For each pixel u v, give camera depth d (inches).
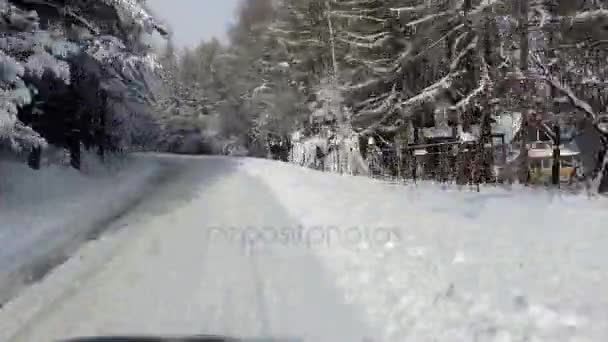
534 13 595.2
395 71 928.3
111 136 898.1
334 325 174.9
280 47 1444.4
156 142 2479.1
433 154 731.4
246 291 212.5
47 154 639.8
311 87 1216.8
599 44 573.3
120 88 759.1
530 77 541.6
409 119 910.4
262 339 167.3
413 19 857.5
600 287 166.7
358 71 1052.5
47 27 496.4
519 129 608.1
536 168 840.9
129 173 828.6
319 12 1164.5
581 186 534.9
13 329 183.2
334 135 1046.4
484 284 181.5
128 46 601.0
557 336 140.4
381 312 179.2
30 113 577.0
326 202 400.2
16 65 384.5
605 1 575.5
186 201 506.9
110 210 460.8
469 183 514.0
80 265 269.0
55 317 193.2
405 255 231.5
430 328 160.4
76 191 554.3
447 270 202.7
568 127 630.5
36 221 386.3
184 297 208.7
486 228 263.9
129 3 564.7
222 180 713.0
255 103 1670.8
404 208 345.4
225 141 2198.6
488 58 667.4
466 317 161.5
